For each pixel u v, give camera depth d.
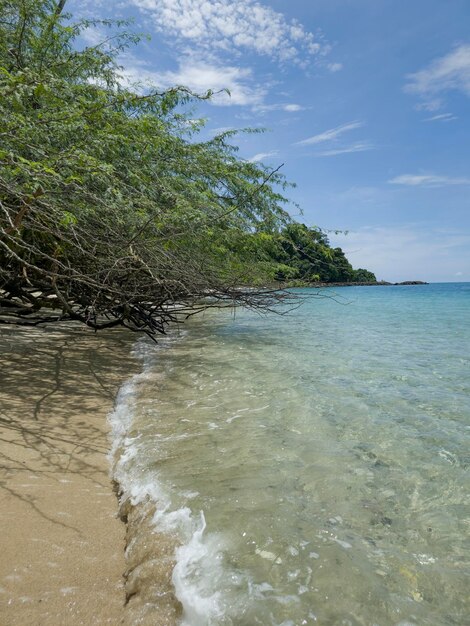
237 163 8.79
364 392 4.86
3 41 5.75
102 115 5.08
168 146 6.97
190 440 3.37
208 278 7.01
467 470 2.96
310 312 17.09
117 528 2.29
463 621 1.64
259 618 1.64
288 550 2.04
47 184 3.82
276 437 3.47
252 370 5.86
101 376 5.30
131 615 1.68
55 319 7.34
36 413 3.86
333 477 2.81
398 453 3.22
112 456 3.16
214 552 2.02
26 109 4.64
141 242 5.27
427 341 8.88
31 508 2.41
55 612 1.68
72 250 5.83
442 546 2.11
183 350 7.35
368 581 1.84
